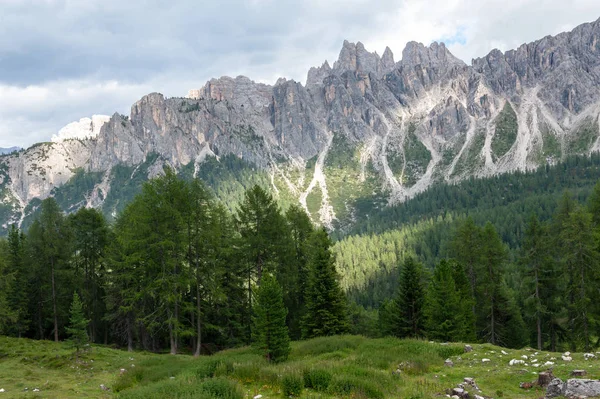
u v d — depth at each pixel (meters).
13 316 38.22
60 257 43.56
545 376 14.66
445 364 19.75
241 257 39.94
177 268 33.84
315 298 35.88
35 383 21.69
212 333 42.38
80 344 29.23
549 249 40.41
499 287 41.94
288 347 22.88
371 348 24.78
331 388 14.26
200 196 34.88
